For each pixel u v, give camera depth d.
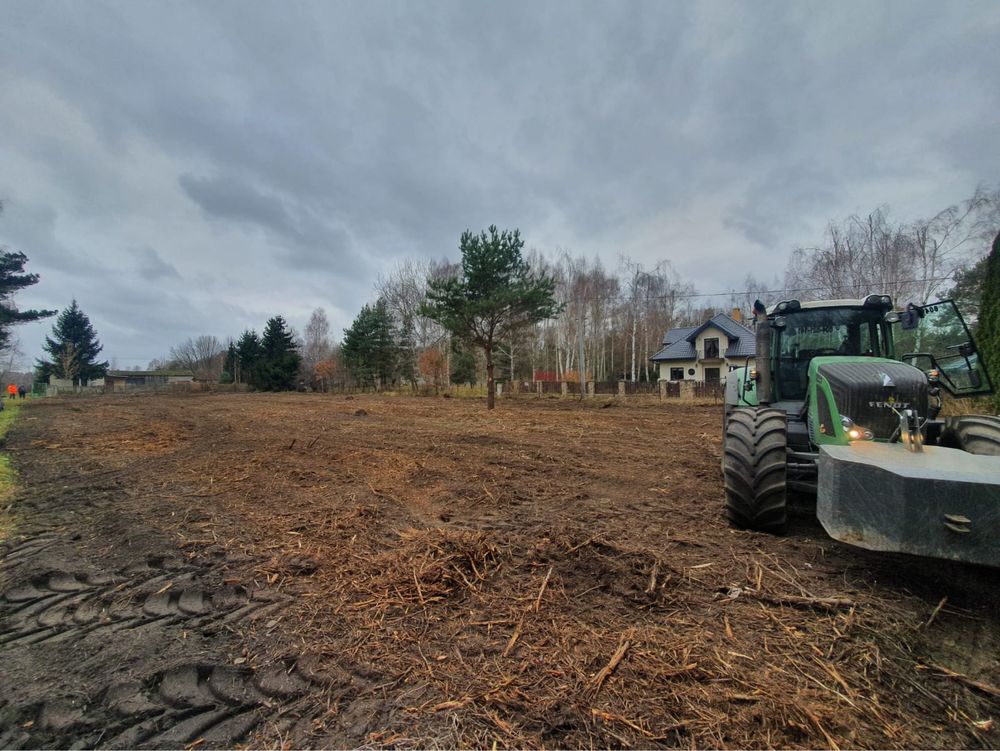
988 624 2.33
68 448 8.59
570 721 1.73
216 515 4.38
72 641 2.38
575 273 35.31
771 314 4.77
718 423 12.02
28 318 30.84
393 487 5.39
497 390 31.45
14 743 1.70
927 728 1.70
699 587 2.73
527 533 3.68
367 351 37.03
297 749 1.64
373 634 2.34
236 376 53.41
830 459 2.68
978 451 3.05
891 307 4.36
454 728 1.71
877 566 2.96
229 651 2.25
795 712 1.75
